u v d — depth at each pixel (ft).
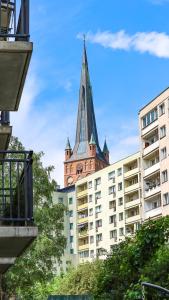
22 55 36.73
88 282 237.66
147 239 45.73
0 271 55.21
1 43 35.88
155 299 40.63
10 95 44.16
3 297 163.43
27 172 35.37
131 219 392.47
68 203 492.13
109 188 431.43
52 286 244.42
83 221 467.11
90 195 462.19
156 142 305.53
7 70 39.04
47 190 180.24
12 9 40.57
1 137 49.11
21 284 166.30
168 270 41.09
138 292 41.37
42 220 176.65
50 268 171.94
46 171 181.37
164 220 46.06
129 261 46.44
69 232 485.15
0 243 35.91
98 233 444.55
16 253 40.34
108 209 431.02
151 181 313.32
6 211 36.47
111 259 49.14
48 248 171.94
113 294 47.14
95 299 49.67
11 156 159.63
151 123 311.68
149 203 313.53
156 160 312.09
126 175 406.62
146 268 42.16
